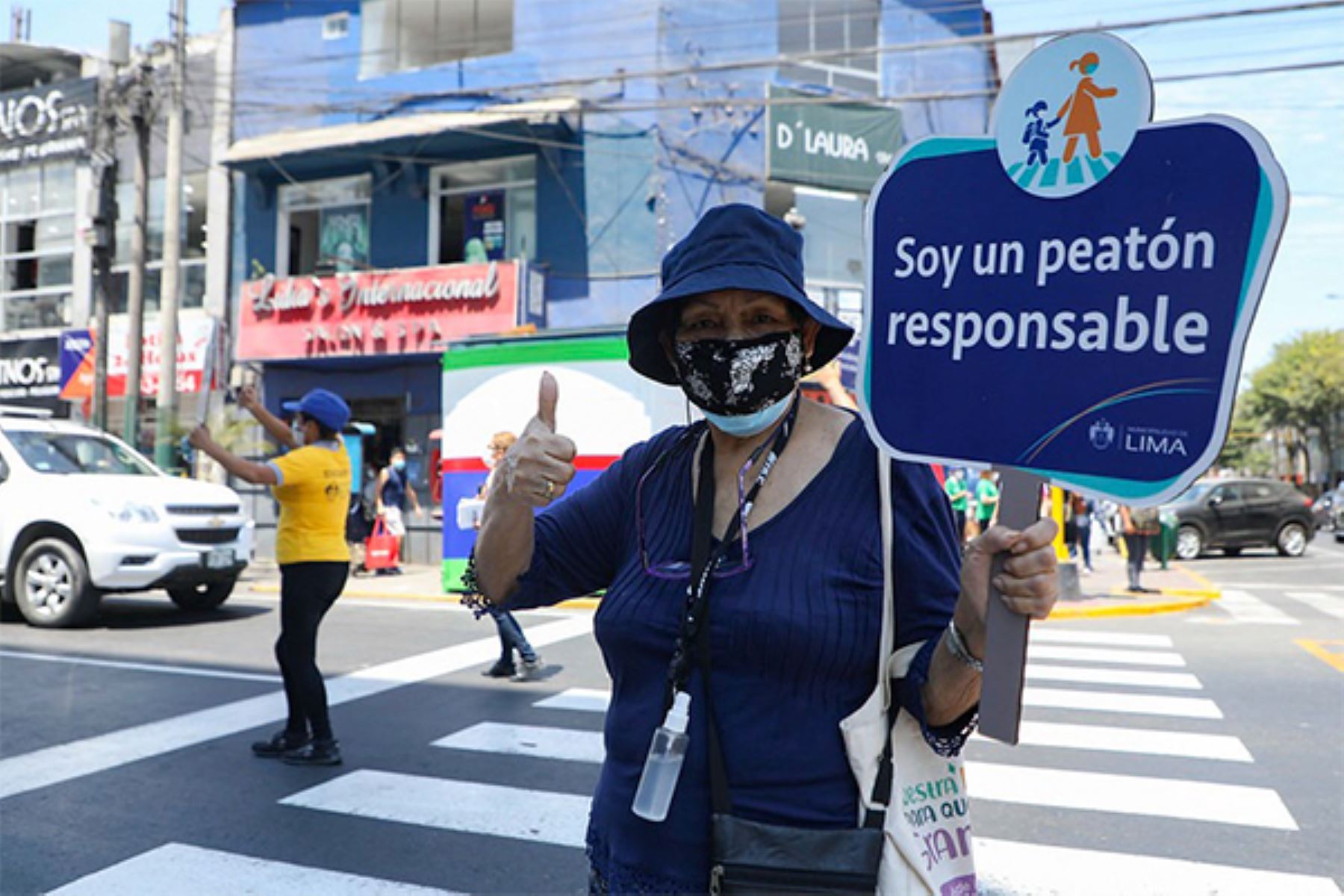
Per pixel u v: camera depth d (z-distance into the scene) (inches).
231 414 689.6
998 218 61.0
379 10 706.2
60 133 807.7
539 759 210.2
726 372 67.7
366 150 668.7
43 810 178.5
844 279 684.7
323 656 326.0
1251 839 166.2
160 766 204.1
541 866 154.9
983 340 60.9
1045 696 271.9
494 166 673.0
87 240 616.4
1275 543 819.4
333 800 183.6
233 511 405.1
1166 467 54.8
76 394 774.5
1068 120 59.0
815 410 72.7
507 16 677.9
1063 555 469.7
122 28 613.9
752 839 62.2
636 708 69.2
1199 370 54.5
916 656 63.2
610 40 644.7
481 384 477.7
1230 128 54.4
